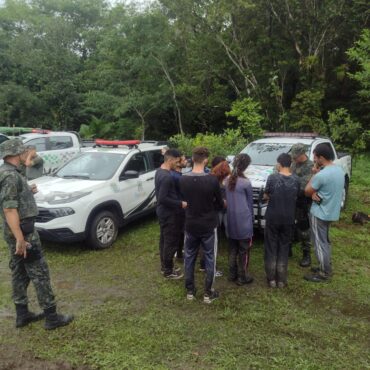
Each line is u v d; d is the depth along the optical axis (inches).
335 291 191.5
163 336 152.8
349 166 352.5
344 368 134.2
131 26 637.9
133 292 191.5
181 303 179.3
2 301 184.1
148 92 690.8
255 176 244.7
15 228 142.6
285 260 193.8
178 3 585.6
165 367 134.5
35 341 151.3
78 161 284.0
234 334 154.3
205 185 167.3
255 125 540.7
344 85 671.1
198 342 149.0
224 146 418.3
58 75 850.8
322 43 610.2
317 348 145.6
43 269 154.8
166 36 638.5
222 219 228.8
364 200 373.7
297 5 590.6
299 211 215.3
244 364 136.3
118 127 783.1
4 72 885.2
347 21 595.8
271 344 147.6
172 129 791.1
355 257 236.1
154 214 323.0
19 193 146.3
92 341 150.3
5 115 852.6
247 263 197.5
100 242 247.6
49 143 443.8
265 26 620.7
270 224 190.4
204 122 746.8
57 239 231.6
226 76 673.0
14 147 145.6
